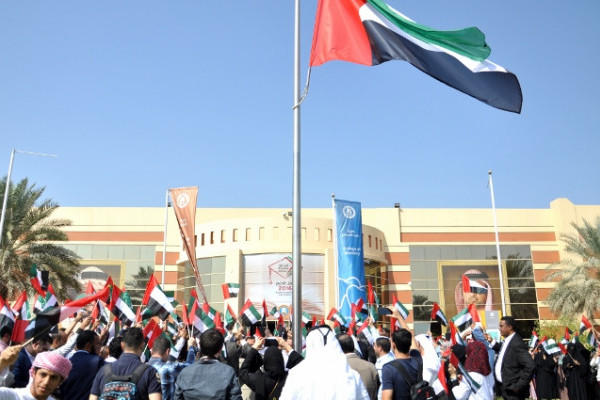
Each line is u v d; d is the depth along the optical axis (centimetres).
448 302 4400
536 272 4503
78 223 4447
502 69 990
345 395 432
